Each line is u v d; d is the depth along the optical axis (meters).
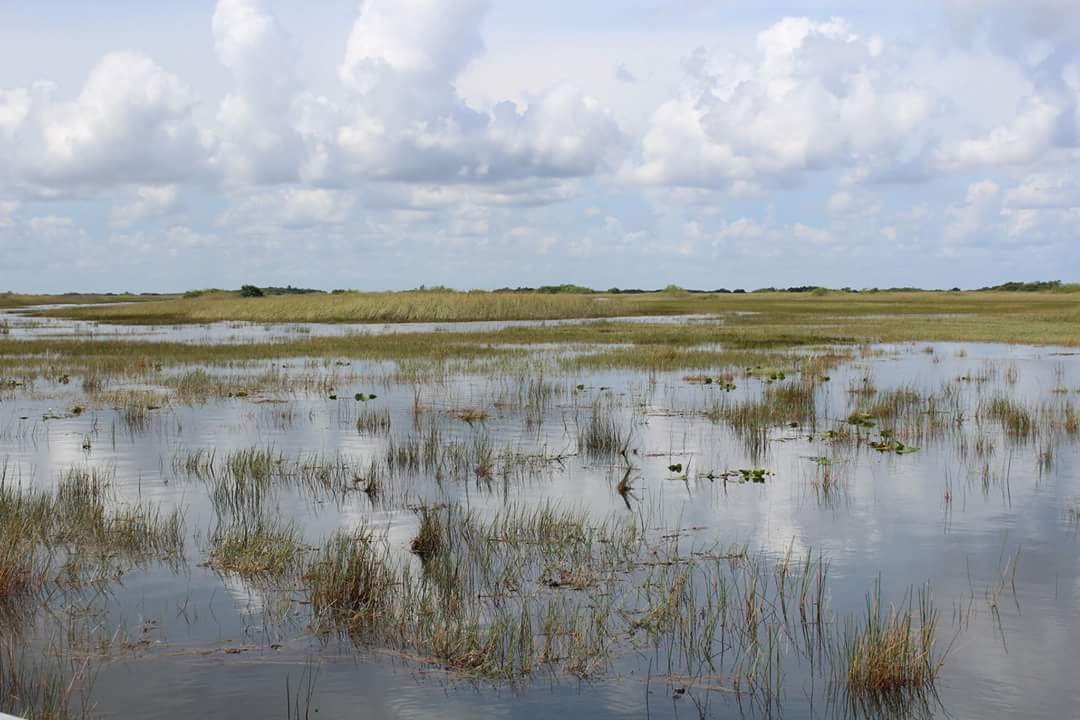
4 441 15.75
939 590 8.27
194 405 20.06
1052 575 8.66
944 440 15.61
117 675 6.56
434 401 20.41
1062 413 17.91
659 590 8.22
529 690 6.39
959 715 6.02
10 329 51.34
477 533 10.00
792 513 10.95
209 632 7.36
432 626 7.35
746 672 6.65
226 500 11.60
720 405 19.23
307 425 17.45
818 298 112.50
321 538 9.88
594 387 22.70
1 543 8.71
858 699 6.24
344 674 6.63
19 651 6.98
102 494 11.85
